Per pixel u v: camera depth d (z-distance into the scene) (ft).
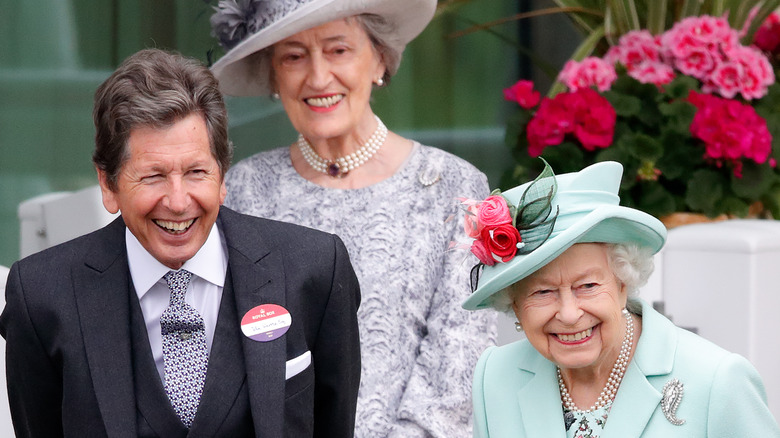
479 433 19.92
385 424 23.98
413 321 24.82
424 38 42.19
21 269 18.48
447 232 25.52
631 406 17.99
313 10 24.68
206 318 18.53
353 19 25.45
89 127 38.88
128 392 17.79
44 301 18.13
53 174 38.58
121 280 18.31
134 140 16.72
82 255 18.47
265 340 18.13
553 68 38.96
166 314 18.33
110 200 17.72
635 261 17.97
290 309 18.60
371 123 26.53
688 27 34.27
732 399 17.44
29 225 31.76
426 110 42.39
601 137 32.37
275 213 26.23
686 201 32.40
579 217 17.33
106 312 18.08
